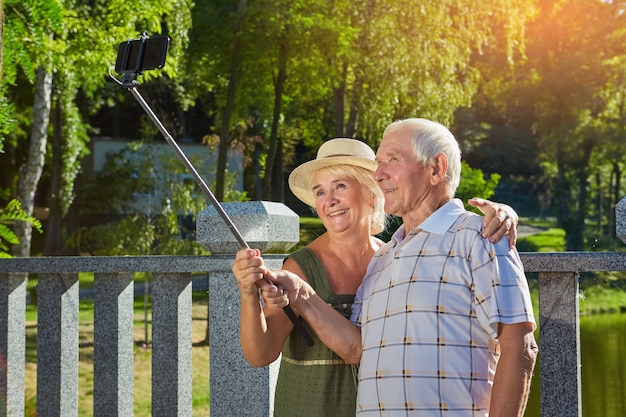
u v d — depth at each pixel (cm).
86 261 332
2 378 354
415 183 205
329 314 226
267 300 215
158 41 191
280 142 2622
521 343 185
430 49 1458
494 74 3403
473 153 4109
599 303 2016
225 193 1864
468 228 194
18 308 359
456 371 190
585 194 3612
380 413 198
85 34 952
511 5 1498
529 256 257
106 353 339
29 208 1319
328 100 2100
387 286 203
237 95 1647
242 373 312
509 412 182
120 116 2973
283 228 321
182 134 2769
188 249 1498
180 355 328
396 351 196
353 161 241
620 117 3416
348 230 243
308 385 235
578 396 259
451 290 192
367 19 1420
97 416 340
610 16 3334
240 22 1370
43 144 1318
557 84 3356
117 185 2302
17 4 535
